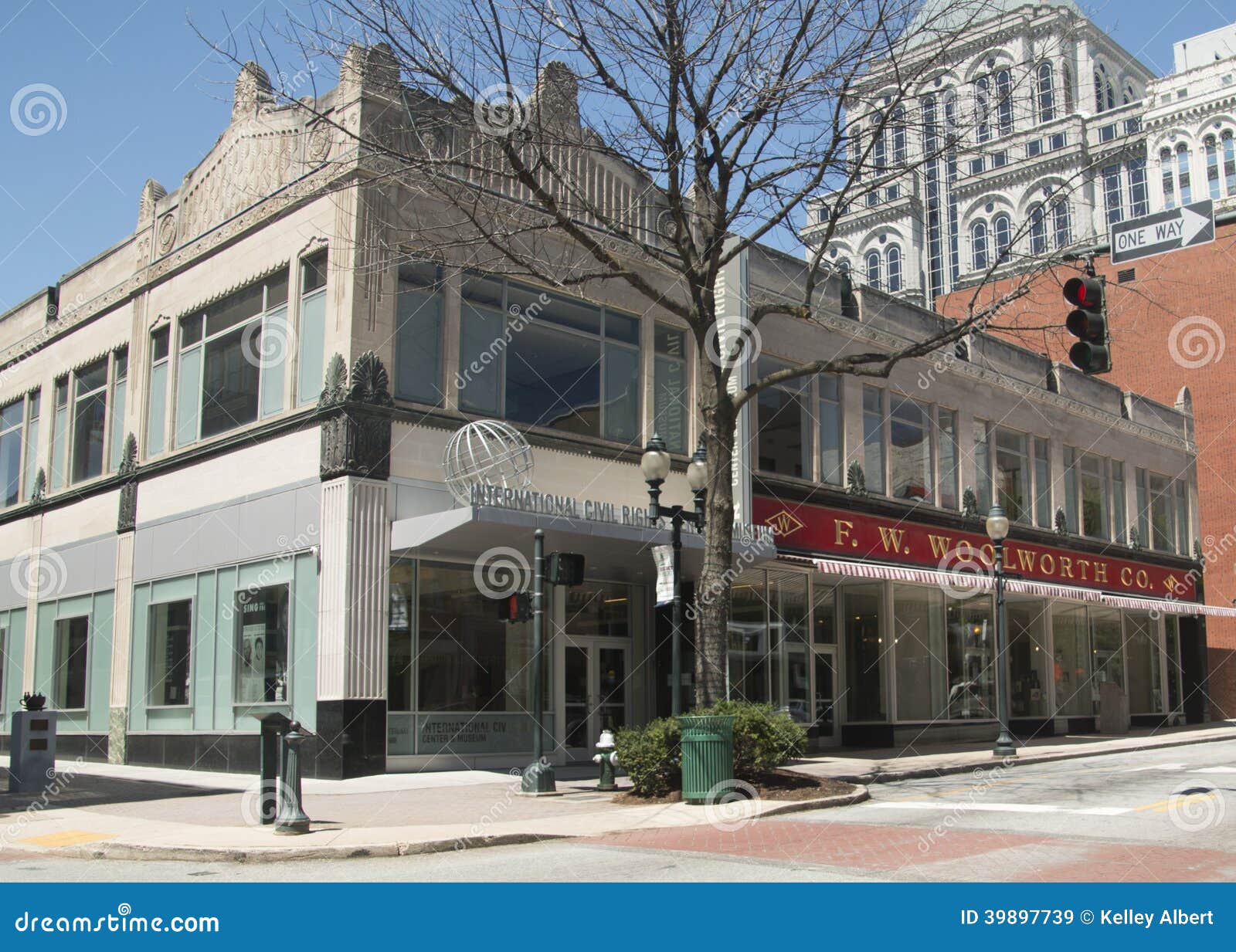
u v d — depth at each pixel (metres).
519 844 11.66
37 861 10.97
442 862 10.54
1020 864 9.59
